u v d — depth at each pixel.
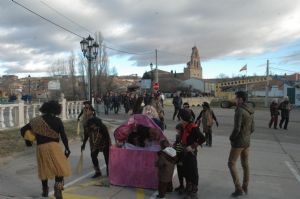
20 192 7.41
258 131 22.72
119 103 38.47
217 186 8.59
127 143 8.19
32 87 99.56
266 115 37.72
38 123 6.48
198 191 8.13
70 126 18.44
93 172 9.34
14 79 110.38
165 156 7.21
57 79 76.00
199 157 12.30
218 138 18.00
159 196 7.28
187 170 7.33
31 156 11.17
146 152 7.87
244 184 7.96
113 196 7.38
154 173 7.83
